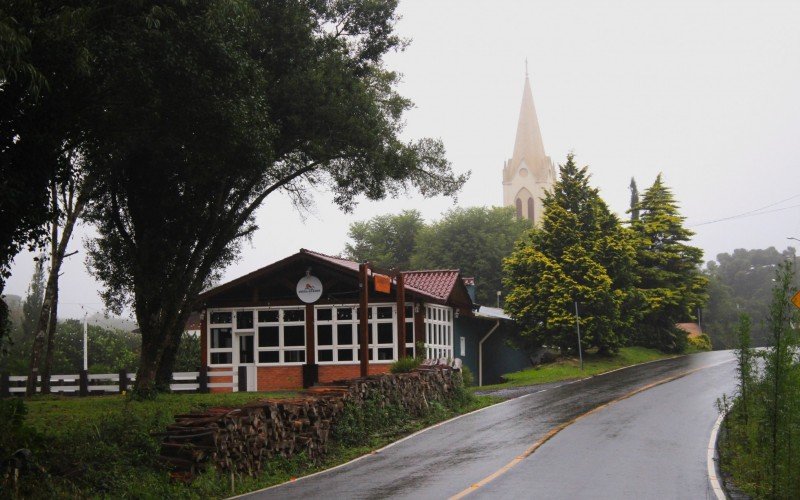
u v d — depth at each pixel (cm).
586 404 2266
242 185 2436
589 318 3931
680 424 1830
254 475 1394
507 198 12812
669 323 4888
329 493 1196
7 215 1428
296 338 3200
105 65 1491
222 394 2553
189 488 1238
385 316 3169
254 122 1841
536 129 12875
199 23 1573
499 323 4200
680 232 5112
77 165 1947
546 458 1427
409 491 1173
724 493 1120
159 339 2322
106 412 1802
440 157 2630
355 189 2633
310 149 2367
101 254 2445
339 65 2311
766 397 1292
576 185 4275
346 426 1744
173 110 1683
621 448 1520
